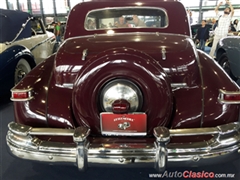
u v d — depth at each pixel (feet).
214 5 51.60
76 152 4.53
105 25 7.52
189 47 5.75
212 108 4.99
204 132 4.58
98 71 4.49
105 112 4.73
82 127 4.65
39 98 5.33
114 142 4.68
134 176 6.10
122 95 4.65
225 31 19.22
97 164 4.63
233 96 4.88
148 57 4.59
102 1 7.41
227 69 13.00
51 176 6.22
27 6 55.31
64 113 5.13
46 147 4.69
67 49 5.85
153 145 4.56
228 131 4.61
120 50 4.59
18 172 6.44
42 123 5.17
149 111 4.68
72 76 5.48
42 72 5.93
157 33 6.88
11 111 10.74
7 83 10.72
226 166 6.41
